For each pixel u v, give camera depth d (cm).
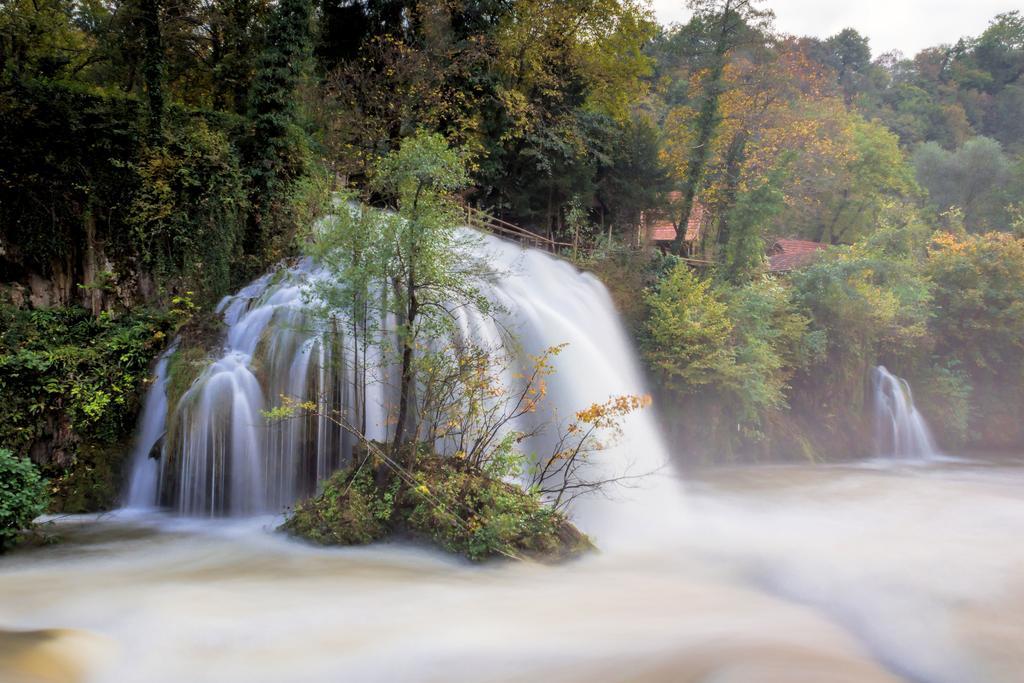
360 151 2089
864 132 4838
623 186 2819
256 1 2233
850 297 2181
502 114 2502
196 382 1228
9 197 1384
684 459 1780
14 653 593
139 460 1280
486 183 2502
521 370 1416
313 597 786
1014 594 806
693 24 2892
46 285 1431
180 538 1048
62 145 1445
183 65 2288
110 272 1499
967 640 670
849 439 2117
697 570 951
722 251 2661
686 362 1773
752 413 1827
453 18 2403
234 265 1673
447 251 1014
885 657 643
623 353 1795
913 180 4919
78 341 1401
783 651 636
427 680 598
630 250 2209
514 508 955
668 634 691
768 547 1064
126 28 2002
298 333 1243
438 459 1009
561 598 803
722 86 2892
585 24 2805
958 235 2827
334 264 1030
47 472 1246
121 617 721
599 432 1457
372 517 977
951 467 1986
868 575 885
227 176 1658
